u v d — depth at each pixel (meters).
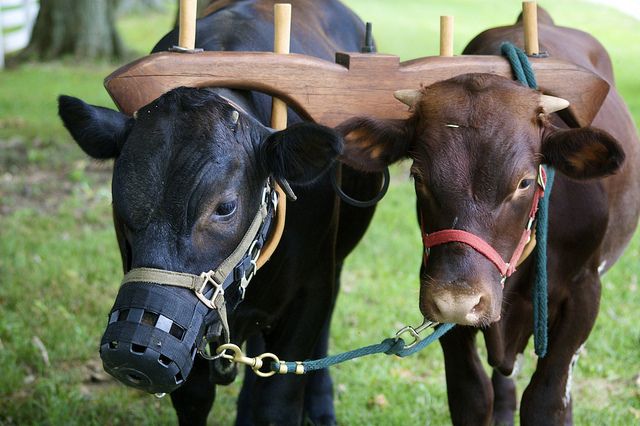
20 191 10.18
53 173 10.98
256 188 3.71
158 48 4.98
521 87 3.94
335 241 4.83
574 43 5.58
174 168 3.47
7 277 7.54
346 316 7.07
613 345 6.70
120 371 3.36
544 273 4.18
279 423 4.62
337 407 5.98
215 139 3.54
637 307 7.36
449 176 3.74
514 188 3.74
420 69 4.33
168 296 3.40
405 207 9.84
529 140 3.80
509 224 3.77
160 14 31.14
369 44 4.75
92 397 5.94
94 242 8.48
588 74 4.43
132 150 3.53
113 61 21.73
